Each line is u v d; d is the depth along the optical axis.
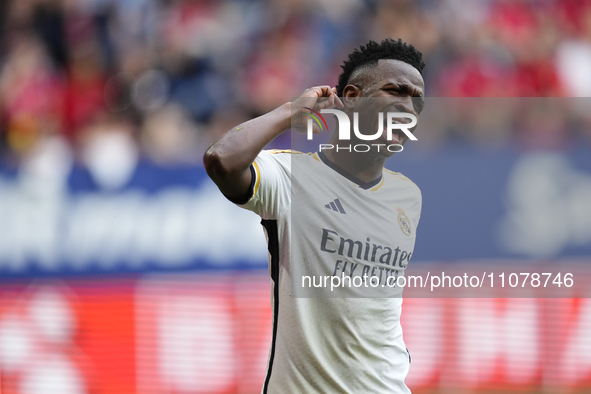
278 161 8.99
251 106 27.89
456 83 28.14
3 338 17.92
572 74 29.88
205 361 17.69
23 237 18.17
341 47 29.80
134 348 17.83
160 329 17.83
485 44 29.20
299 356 8.88
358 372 9.01
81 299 18.00
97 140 24.88
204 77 28.09
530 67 29.36
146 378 17.73
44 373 17.86
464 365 16.28
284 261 8.98
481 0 30.33
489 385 16.25
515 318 16.14
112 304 17.92
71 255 18.12
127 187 18.27
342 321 8.95
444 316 16.09
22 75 27.33
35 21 29.38
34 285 18.05
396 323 9.45
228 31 29.34
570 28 30.89
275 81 28.28
